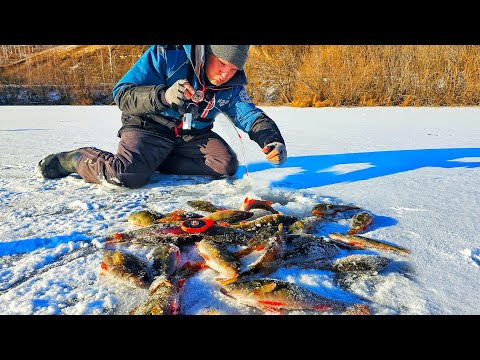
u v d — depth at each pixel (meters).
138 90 4.14
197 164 5.10
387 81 18.48
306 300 2.18
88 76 25.77
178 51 4.29
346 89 18.70
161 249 2.66
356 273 2.59
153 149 4.66
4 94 24.75
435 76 17.81
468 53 17.48
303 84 19.86
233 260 2.54
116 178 4.43
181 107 4.12
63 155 4.86
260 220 3.23
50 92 25.02
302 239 2.92
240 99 4.88
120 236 3.04
